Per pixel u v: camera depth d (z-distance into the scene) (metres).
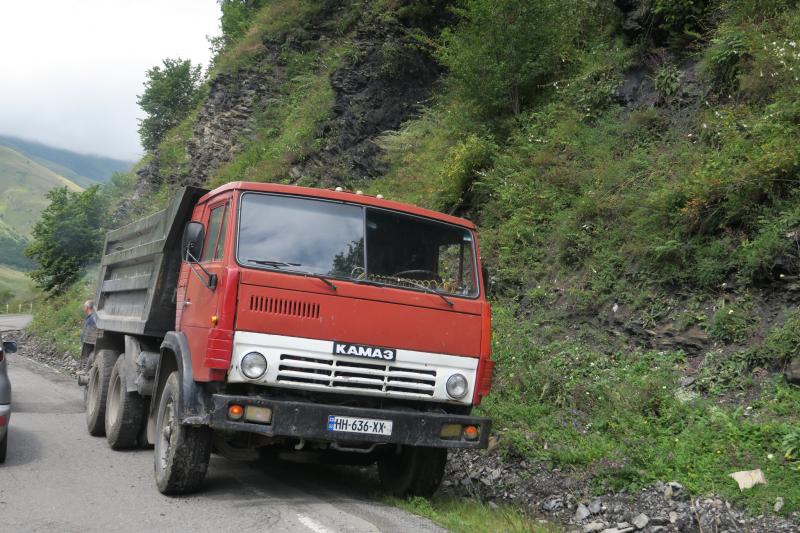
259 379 5.59
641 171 11.91
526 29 15.42
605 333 9.96
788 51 10.92
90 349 11.53
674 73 13.02
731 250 9.33
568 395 8.82
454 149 15.31
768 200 9.43
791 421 7.11
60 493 6.13
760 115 10.78
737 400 7.85
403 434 5.84
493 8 15.34
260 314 5.63
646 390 8.27
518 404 8.94
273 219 6.07
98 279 11.45
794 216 8.77
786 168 9.27
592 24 16.41
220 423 5.43
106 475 7.02
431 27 20.92
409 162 17.86
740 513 5.94
